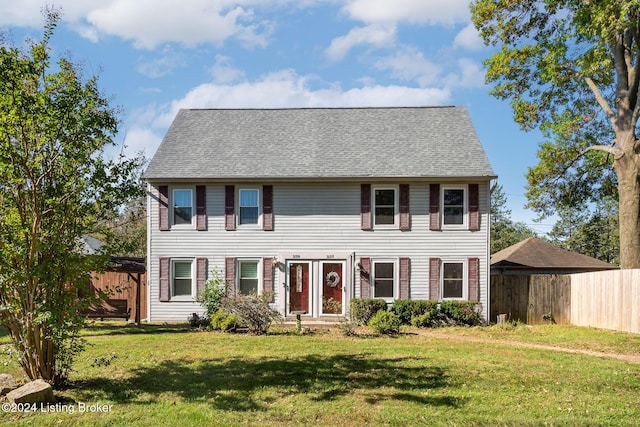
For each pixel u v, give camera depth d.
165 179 20.41
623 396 8.42
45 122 7.74
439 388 8.80
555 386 8.99
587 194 25.12
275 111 24.53
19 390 7.58
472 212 20.25
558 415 7.43
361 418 7.23
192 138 22.66
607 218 46.28
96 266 8.44
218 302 19.27
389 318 15.84
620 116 20.69
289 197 20.72
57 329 7.79
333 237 20.55
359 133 22.64
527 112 23.08
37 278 7.81
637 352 13.02
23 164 7.66
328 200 20.66
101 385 8.78
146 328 17.41
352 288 20.34
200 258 20.66
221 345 13.01
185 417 7.15
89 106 8.20
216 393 8.40
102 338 14.27
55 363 8.88
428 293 20.19
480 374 9.82
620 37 20.56
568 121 22.44
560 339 15.20
